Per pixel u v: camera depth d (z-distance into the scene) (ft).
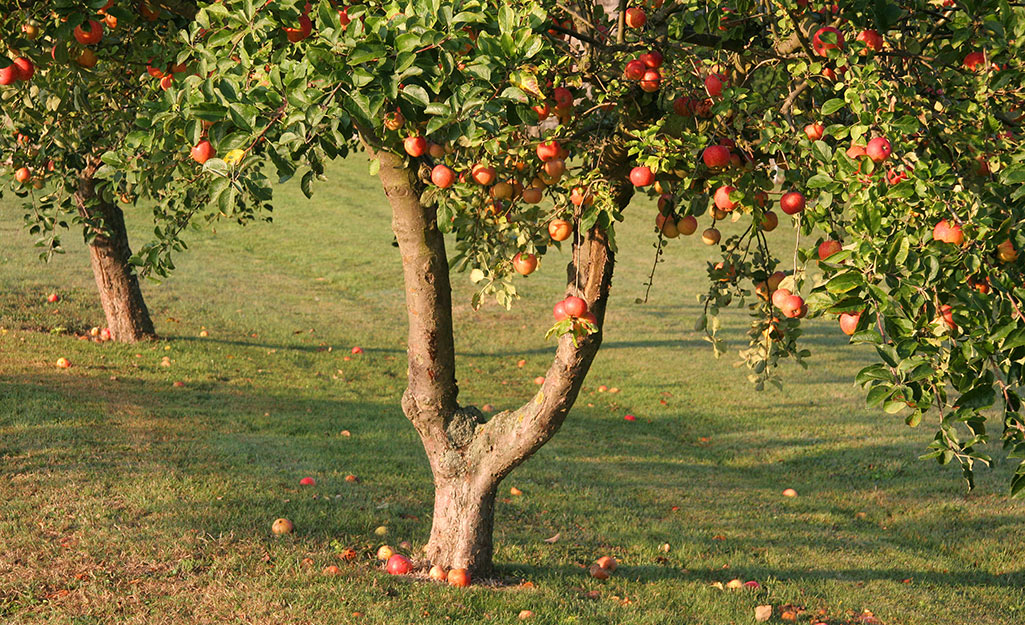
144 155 14.70
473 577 21.54
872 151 10.19
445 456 21.35
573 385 18.97
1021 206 9.95
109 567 20.24
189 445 30.76
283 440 33.22
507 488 31.07
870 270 9.42
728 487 34.68
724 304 20.58
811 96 14.43
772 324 19.56
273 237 86.99
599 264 18.13
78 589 19.07
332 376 47.29
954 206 9.73
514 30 12.23
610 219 14.12
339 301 67.46
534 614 19.58
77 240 74.02
